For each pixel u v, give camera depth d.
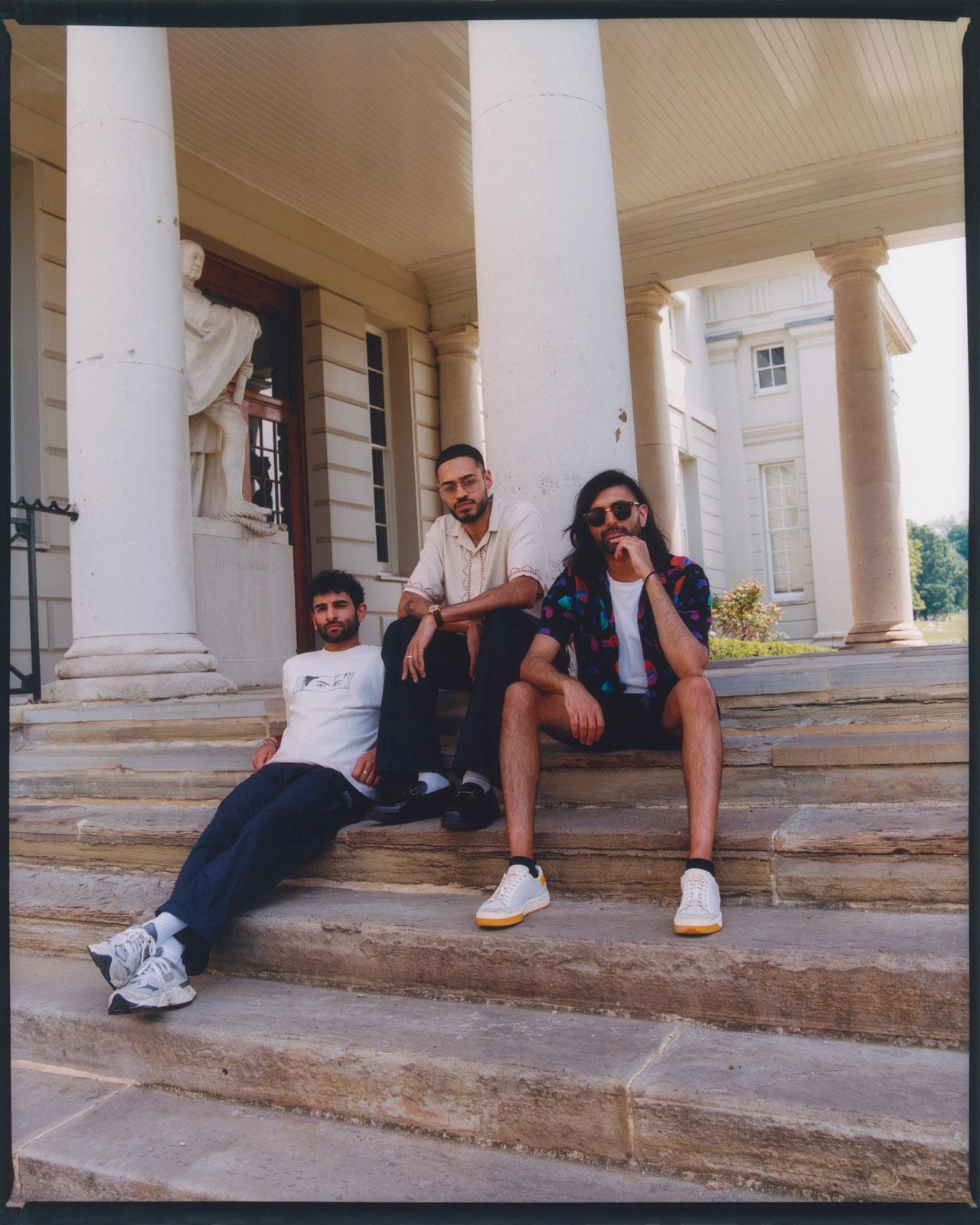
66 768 4.89
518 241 4.13
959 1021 2.24
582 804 3.48
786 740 3.42
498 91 4.20
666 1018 2.51
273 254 10.57
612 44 8.21
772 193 11.06
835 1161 1.96
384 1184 2.17
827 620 19.28
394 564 12.43
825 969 2.35
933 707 3.54
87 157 5.61
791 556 20.05
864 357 10.76
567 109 4.17
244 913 3.18
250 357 7.90
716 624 17.05
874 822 2.87
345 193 10.58
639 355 11.60
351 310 11.57
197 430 7.53
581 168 4.16
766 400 20.19
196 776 4.36
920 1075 2.12
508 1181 2.13
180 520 5.66
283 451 11.07
